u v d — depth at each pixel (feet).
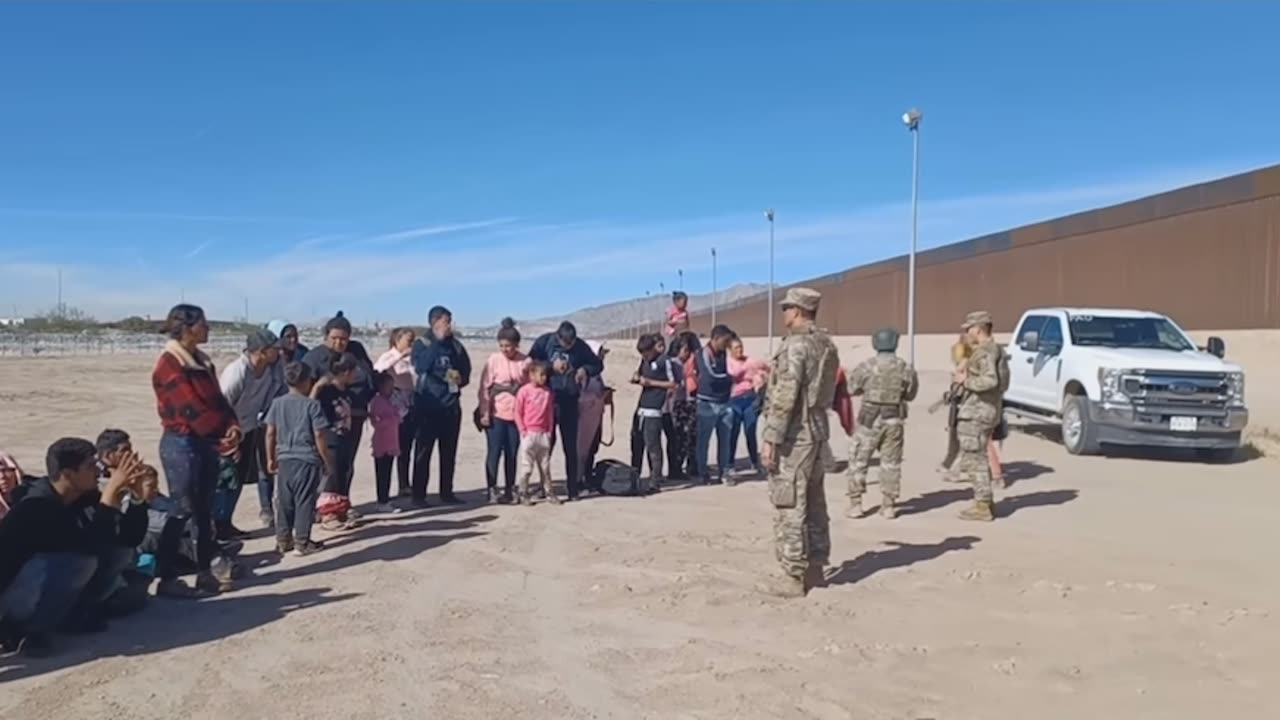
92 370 126.21
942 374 120.16
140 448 52.13
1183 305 119.24
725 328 40.47
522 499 35.58
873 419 32.65
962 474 33.30
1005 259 161.79
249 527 31.86
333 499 30.37
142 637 20.35
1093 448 49.88
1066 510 34.50
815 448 22.86
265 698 16.94
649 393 39.88
